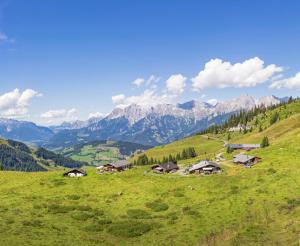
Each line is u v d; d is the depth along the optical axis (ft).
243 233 220.02
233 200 324.39
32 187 443.32
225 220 276.82
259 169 430.20
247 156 526.57
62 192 419.95
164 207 340.80
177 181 432.66
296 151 503.61
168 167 540.52
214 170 483.10
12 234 238.07
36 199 381.81
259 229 224.74
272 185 343.26
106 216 322.75
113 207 353.92
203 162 506.48
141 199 375.04
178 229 273.75
